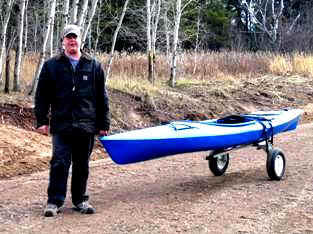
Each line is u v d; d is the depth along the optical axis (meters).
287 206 5.84
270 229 5.07
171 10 19.66
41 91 5.47
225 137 6.87
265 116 8.05
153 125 12.29
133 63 17.47
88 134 5.53
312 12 37.91
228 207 5.84
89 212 5.60
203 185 6.93
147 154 6.27
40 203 6.06
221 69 20.22
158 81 16.45
